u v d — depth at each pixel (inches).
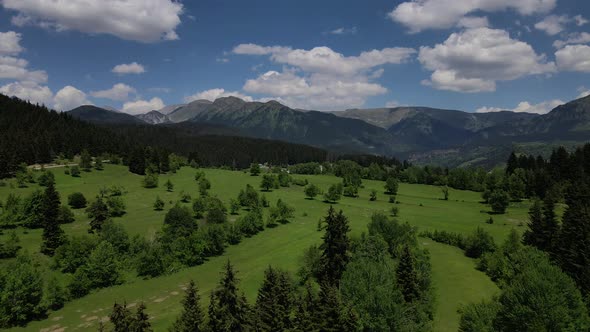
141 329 1899.6
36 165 7372.1
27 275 2753.4
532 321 2012.8
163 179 7775.6
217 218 4758.9
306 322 2096.5
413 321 2279.8
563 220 3563.0
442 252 3949.3
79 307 2893.7
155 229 4503.0
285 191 7524.6
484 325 2129.7
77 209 5231.3
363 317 2193.7
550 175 6697.8
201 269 3673.7
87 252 3476.9
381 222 3769.7
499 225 5073.8
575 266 2901.1
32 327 2588.6
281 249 4163.4
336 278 2770.7
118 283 3336.6
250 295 2952.8
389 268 2662.4
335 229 2874.0
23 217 4335.6
